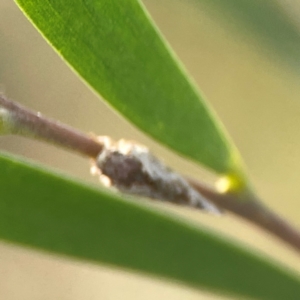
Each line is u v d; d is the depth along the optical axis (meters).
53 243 0.10
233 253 0.11
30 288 0.23
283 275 0.11
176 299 0.22
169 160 0.20
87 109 0.21
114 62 0.10
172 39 0.19
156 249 0.11
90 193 0.11
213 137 0.10
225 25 0.12
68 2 0.10
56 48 0.10
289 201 0.20
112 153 0.10
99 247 0.11
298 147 0.20
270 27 0.12
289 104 0.20
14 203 0.10
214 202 0.10
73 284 0.23
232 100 0.20
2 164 0.10
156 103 0.10
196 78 0.20
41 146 0.21
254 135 0.20
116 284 0.23
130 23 0.10
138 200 0.11
